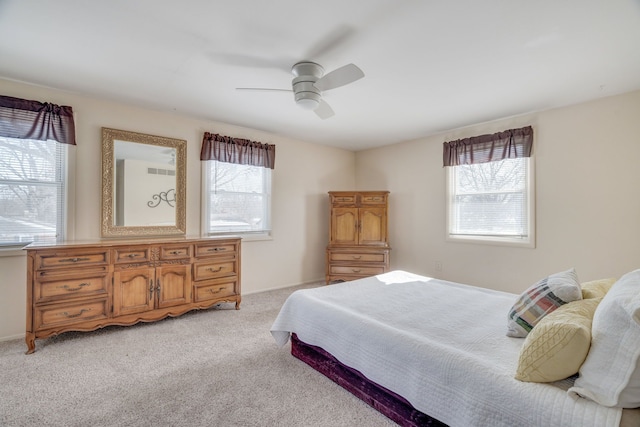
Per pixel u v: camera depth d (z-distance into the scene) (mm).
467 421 1268
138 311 2877
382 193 4617
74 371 2113
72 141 2936
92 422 1606
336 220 4691
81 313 2598
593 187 3045
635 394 1005
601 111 3002
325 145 5109
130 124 3318
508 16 1785
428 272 4430
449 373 1367
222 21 1864
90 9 1747
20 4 1689
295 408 1744
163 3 1699
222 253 3426
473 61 2322
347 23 1872
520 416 1141
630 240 2850
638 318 986
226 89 2891
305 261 4871
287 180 4648
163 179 3525
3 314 2662
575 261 3148
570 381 1199
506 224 3707
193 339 2674
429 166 4449
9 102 2660
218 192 3982
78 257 2586
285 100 3158
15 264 2721
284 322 2350
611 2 1661
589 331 1162
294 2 1691
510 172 3674
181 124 3680
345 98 3072
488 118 3662
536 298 1619
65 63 2396
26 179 2787
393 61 2330
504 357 1413
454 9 1726
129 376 2059
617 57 2248
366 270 4523
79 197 3023
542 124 3379
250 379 2039
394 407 1635
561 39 2021
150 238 3354
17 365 2189
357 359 1774
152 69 2496
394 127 4055
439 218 4305
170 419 1636
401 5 1701
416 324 1812
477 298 2344
